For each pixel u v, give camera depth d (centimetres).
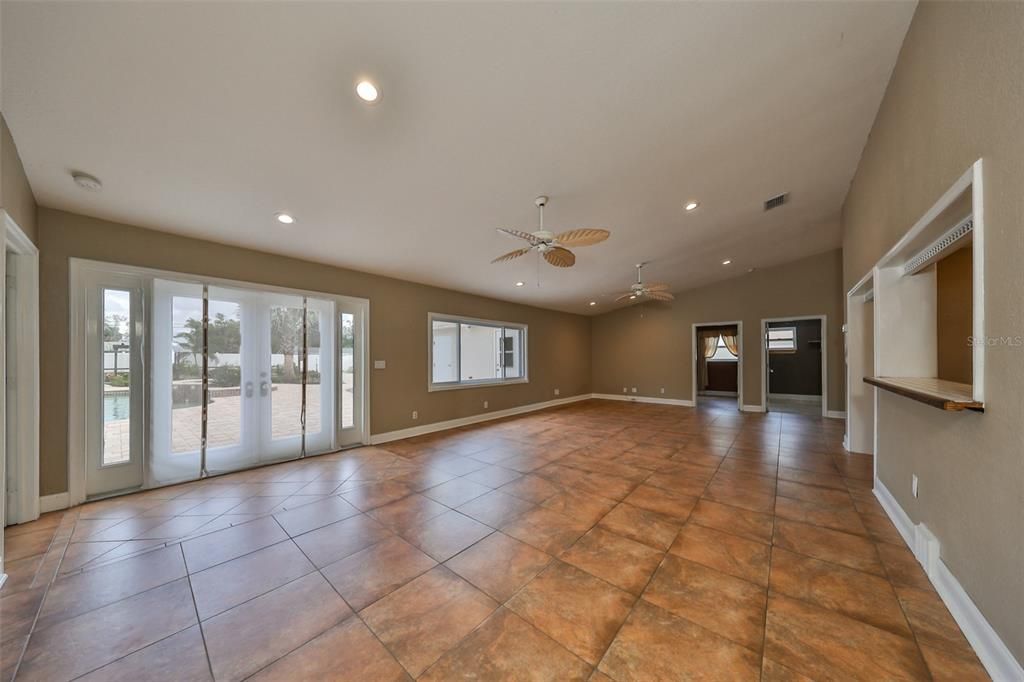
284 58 174
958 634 153
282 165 256
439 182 294
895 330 256
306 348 436
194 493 321
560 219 381
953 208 160
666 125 252
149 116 203
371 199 311
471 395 641
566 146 263
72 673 140
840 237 584
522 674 138
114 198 279
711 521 260
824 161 335
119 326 319
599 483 339
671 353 842
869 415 420
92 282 306
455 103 212
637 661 143
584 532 247
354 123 221
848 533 240
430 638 156
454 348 639
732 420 641
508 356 755
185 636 159
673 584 190
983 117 135
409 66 185
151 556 221
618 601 178
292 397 424
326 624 165
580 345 929
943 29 164
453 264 490
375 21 161
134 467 327
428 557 219
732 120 256
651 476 357
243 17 154
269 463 404
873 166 289
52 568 210
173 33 159
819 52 207
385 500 304
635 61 195
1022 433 118
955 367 225
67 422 291
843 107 261
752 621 163
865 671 137
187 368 353
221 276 373
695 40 186
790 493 310
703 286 797
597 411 754
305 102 201
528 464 399
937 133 172
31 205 262
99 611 175
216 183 271
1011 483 124
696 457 420
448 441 507
